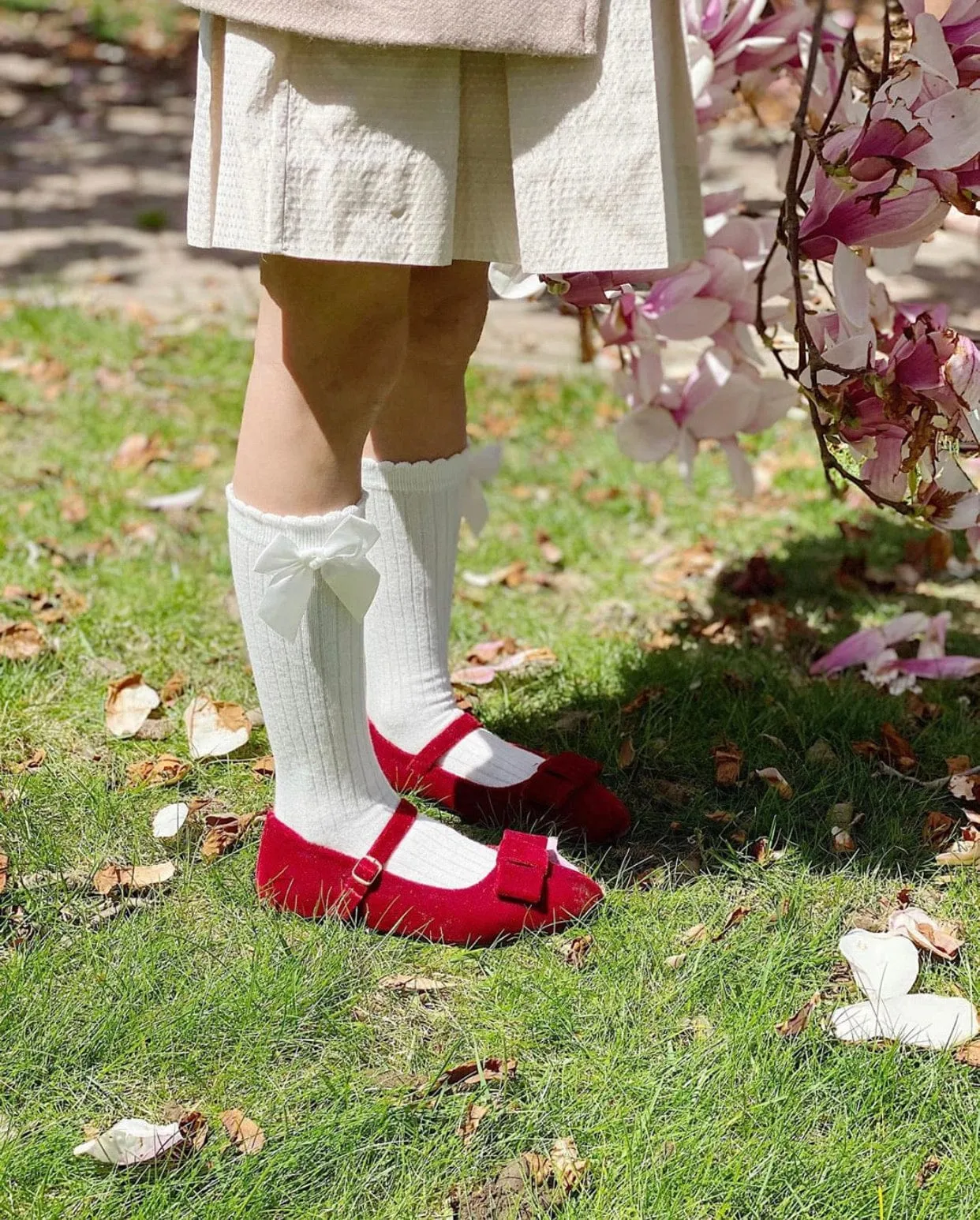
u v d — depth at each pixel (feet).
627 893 5.94
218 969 5.41
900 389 5.36
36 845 6.13
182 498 10.26
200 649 8.08
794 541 10.09
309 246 4.58
